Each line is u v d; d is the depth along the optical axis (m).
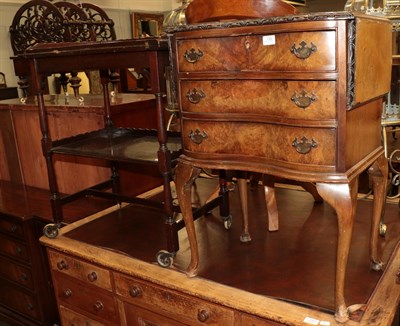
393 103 1.69
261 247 1.65
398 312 1.37
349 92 1.08
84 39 3.20
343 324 1.17
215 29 1.25
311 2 4.37
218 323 1.39
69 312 1.93
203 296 1.39
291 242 1.67
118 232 1.90
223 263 1.55
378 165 1.37
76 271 1.81
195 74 1.33
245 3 1.30
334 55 1.07
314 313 1.23
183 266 1.55
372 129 1.31
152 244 1.76
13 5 4.84
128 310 1.67
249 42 1.21
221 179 1.81
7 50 4.88
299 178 1.19
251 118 1.26
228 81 1.28
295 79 1.14
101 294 1.75
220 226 1.87
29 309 2.41
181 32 1.32
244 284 1.41
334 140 1.12
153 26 6.29
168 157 1.52
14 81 4.99
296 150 1.18
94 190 2.07
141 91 4.48
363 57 1.11
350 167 1.17
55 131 2.47
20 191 2.67
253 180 2.23
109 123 2.20
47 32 3.20
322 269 1.46
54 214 1.98
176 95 1.42
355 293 1.30
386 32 1.27
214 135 1.34
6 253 2.40
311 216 1.90
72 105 2.37
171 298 1.50
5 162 2.87
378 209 1.41
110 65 1.56
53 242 1.86
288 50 1.13
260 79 1.21
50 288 2.33
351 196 1.16
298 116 1.16
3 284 2.50
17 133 2.73
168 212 1.55
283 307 1.27
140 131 2.10
